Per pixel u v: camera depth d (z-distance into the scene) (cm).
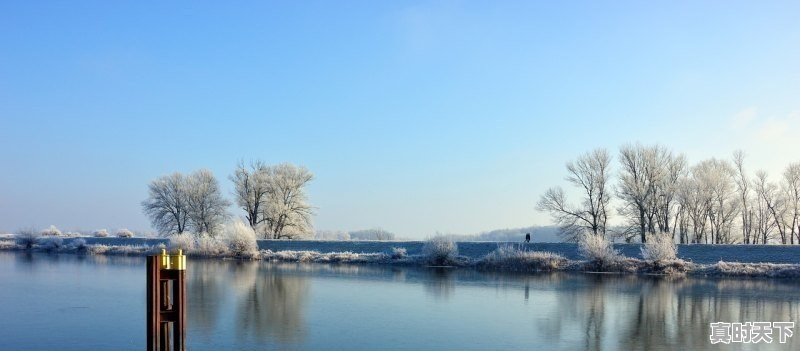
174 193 9406
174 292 2102
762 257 5841
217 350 2553
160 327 2089
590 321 3259
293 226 9188
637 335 2930
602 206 7419
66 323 3061
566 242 7044
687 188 7738
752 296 4188
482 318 3312
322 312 3441
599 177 7419
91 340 2712
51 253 7938
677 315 3447
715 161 8175
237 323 3103
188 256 7369
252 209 9206
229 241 7350
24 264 6209
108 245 8600
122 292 4106
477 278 5231
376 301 3862
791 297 4138
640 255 6259
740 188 8181
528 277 5328
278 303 3731
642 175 7488
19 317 3209
